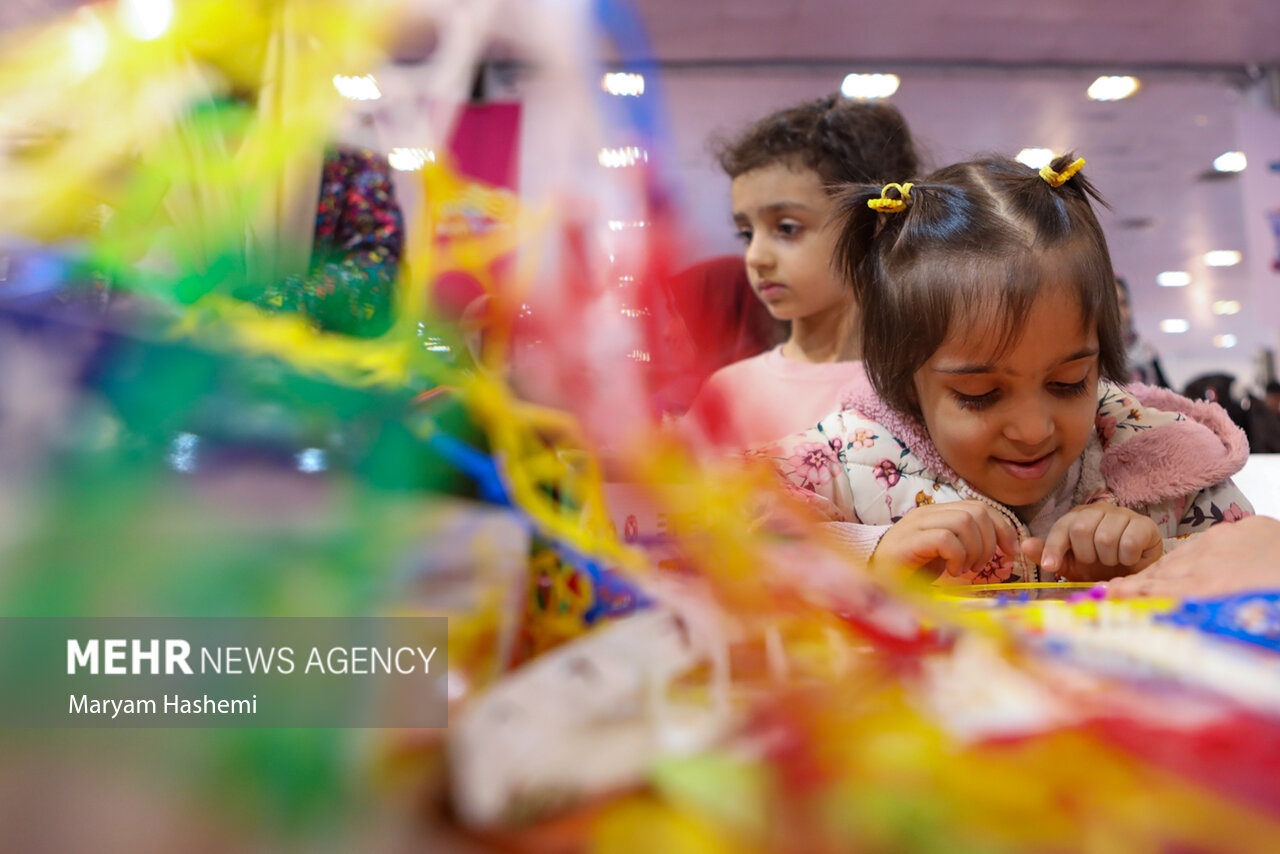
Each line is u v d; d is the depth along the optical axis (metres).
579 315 0.21
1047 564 0.57
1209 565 0.36
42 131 0.20
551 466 0.21
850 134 1.21
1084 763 0.14
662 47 3.54
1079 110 4.24
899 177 1.20
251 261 0.20
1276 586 0.32
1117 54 3.82
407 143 0.21
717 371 0.32
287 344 0.19
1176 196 5.47
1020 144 4.46
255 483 0.17
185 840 0.12
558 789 0.13
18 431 0.16
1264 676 0.18
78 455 0.16
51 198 0.19
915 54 3.75
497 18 0.20
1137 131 4.50
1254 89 3.95
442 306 0.21
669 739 0.15
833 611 0.20
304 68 0.21
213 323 0.19
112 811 0.12
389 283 0.23
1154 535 0.57
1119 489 0.72
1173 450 0.72
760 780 0.14
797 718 0.15
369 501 0.17
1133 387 0.85
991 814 0.13
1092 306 0.60
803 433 0.80
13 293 0.18
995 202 0.66
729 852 0.13
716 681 0.17
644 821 0.13
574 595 0.20
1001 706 0.16
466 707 0.15
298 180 0.21
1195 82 3.96
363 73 0.21
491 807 0.13
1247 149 3.82
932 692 0.17
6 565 0.15
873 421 0.80
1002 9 3.42
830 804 0.13
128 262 0.19
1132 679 0.18
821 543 0.22
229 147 0.20
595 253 0.21
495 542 0.18
